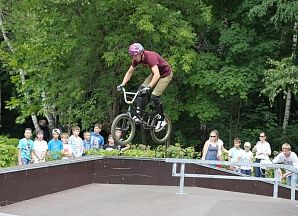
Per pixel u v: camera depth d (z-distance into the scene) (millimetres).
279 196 10016
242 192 10578
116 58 14328
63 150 10586
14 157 10234
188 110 16594
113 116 16281
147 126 7562
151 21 14641
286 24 17188
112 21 15203
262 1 15516
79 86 15141
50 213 6660
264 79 15195
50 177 8328
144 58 7227
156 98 7402
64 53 14992
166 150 12312
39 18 15305
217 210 6742
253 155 11883
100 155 10367
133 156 11164
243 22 17125
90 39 15281
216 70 16453
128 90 16156
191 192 9523
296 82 14289
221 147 10977
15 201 7355
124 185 9742
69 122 16297
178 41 14688
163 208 6941
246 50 16016
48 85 15891
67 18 14922
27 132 9930
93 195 8219
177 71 15227
